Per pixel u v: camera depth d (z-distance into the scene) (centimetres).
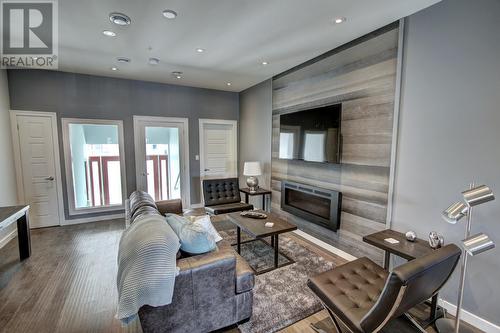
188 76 424
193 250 176
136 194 301
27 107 379
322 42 279
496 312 174
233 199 442
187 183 514
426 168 210
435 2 197
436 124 202
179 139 500
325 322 189
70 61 345
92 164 431
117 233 375
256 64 359
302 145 338
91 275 255
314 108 315
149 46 292
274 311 198
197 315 164
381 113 245
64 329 181
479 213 179
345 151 286
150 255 141
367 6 204
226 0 198
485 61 173
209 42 280
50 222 405
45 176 398
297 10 212
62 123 403
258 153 479
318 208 324
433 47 201
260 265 274
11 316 193
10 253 304
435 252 139
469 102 182
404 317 181
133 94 451
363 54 262
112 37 267
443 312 195
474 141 180
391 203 239
